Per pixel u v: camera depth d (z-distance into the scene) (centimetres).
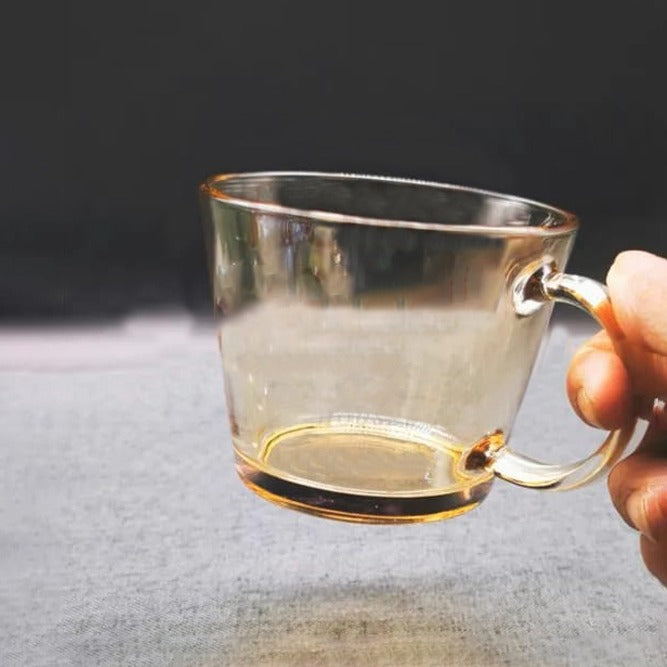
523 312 41
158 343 80
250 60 89
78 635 43
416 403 41
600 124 92
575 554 47
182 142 89
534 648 42
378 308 41
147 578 45
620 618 44
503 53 90
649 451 42
